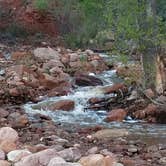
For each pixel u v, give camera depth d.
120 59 12.20
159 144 8.81
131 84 12.69
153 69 12.34
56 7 27.78
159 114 11.16
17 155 6.80
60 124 10.77
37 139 8.63
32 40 26.86
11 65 17.33
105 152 7.60
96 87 14.06
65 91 13.71
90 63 17.73
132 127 10.55
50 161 6.39
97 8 15.28
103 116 11.77
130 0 11.62
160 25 11.87
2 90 13.38
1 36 26.78
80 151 7.62
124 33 11.83
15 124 10.09
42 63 17.64
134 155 7.88
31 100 13.14
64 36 27.19
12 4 28.59
